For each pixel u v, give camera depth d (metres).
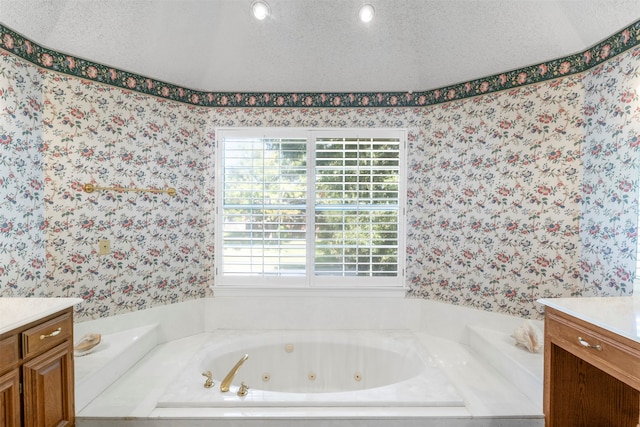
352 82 2.85
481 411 1.81
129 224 2.56
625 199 1.98
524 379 1.97
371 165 2.89
